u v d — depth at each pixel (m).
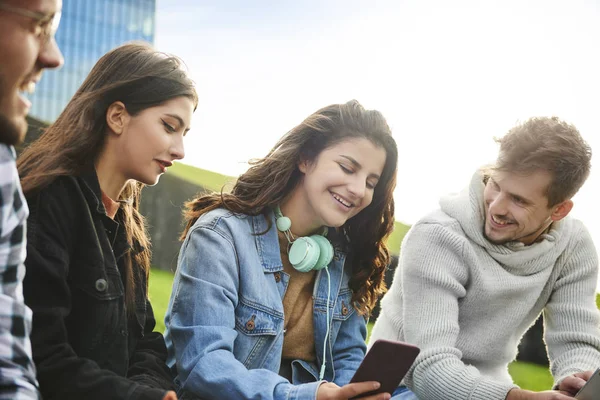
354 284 2.79
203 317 2.36
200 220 2.56
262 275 2.53
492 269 2.75
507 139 2.61
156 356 2.46
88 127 2.21
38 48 1.55
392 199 2.77
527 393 2.35
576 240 2.87
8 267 1.55
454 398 2.46
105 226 2.23
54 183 2.09
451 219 2.78
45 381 1.94
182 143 2.34
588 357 2.71
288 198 2.67
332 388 2.16
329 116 2.63
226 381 2.22
